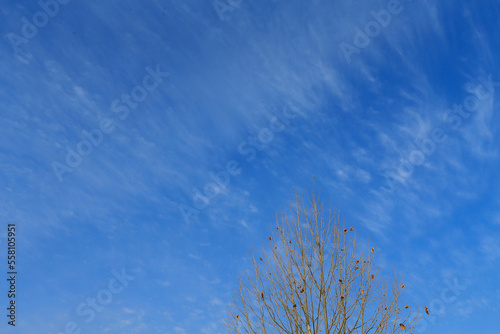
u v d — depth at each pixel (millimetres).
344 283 8344
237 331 8281
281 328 8102
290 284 8406
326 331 7875
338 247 8727
